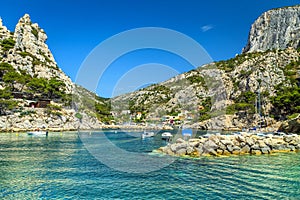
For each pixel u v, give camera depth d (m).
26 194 16.28
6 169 23.47
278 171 22.55
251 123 105.50
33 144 45.41
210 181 19.17
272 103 105.19
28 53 137.25
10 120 79.38
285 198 15.52
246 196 15.85
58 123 88.62
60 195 16.08
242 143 33.91
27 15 161.75
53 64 154.88
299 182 18.98
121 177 20.42
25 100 93.31
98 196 15.85
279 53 150.38
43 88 104.31
